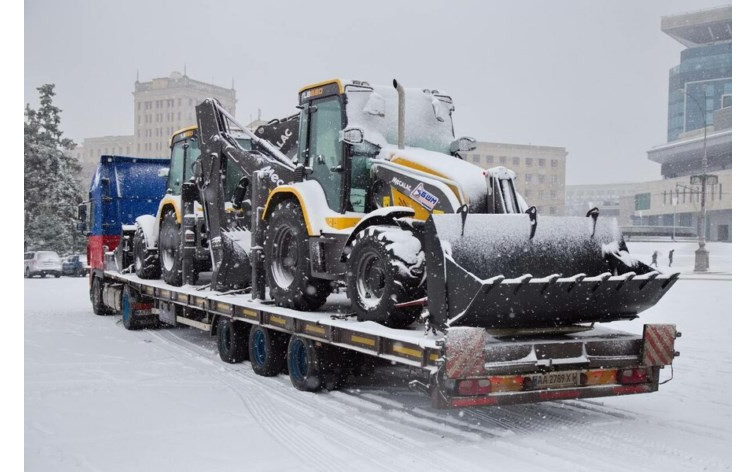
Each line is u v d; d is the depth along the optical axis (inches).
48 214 1566.2
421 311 239.6
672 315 539.8
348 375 285.3
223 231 378.9
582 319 232.7
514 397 207.9
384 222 255.3
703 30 2502.5
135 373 325.7
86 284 1040.2
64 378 313.4
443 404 201.0
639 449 202.7
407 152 280.1
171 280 434.0
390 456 198.2
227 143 377.7
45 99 1630.2
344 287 296.7
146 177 575.5
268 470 188.9
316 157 308.0
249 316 324.8
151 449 209.0
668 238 1736.0
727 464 189.0
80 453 205.6
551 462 191.3
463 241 219.9
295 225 297.4
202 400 270.5
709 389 284.8
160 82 3307.1
